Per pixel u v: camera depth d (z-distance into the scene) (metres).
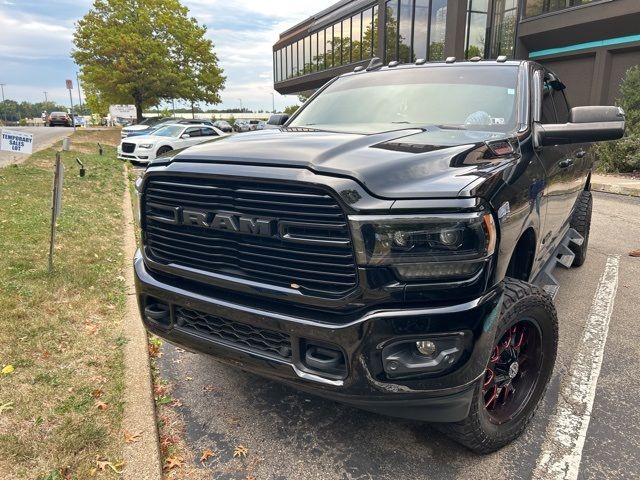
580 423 2.99
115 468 2.47
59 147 19.70
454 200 2.06
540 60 20.34
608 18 16.69
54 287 4.59
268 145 2.47
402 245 2.04
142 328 3.96
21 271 4.90
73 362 3.39
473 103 3.52
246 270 2.36
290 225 2.16
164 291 2.67
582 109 3.03
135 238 6.75
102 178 12.16
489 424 2.56
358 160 2.21
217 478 2.54
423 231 2.04
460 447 2.79
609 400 3.23
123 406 2.95
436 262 2.05
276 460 2.68
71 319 4.02
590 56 18.48
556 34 18.88
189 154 2.56
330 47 31.17
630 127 14.38
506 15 20.98
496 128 3.20
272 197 2.20
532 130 3.19
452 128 3.19
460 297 2.11
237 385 3.40
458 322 2.09
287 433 2.90
